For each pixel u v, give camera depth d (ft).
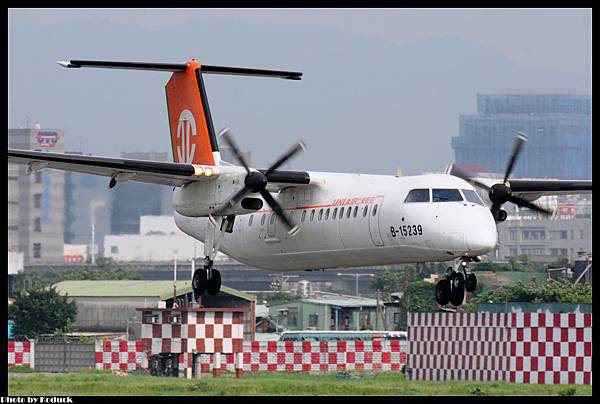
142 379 350.02
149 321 402.93
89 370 426.92
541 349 346.95
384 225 383.45
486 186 409.28
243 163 406.00
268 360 421.18
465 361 368.48
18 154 382.63
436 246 369.91
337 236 401.70
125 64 422.00
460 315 371.76
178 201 423.64
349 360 423.23
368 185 400.88
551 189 420.36
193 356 394.32
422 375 382.42
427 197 375.66
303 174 411.95
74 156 388.57
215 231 422.41
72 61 408.87
